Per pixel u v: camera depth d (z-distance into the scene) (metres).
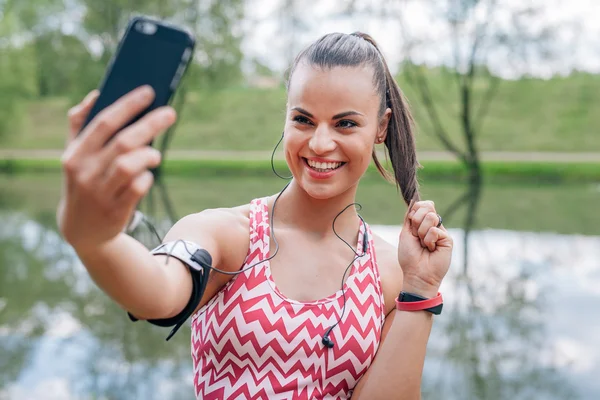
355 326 1.43
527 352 4.78
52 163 26.48
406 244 1.49
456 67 21.66
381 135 1.58
